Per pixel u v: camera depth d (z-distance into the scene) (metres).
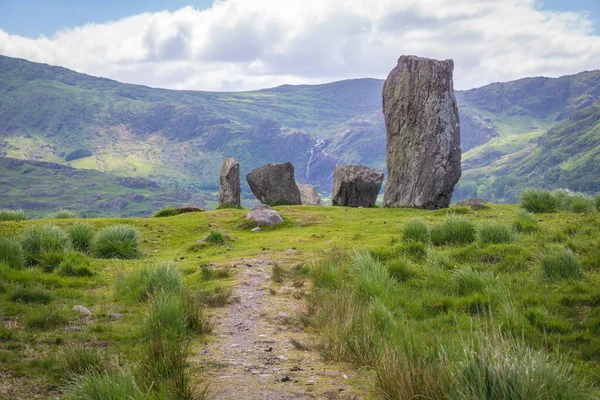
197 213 37.25
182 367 7.28
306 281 15.77
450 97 42.88
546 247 15.35
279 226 32.00
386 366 6.68
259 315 12.21
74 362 8.04
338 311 10.86
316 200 58.16
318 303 12.19
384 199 44.12
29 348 9.23
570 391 5.90
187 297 11.71
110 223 31.48
